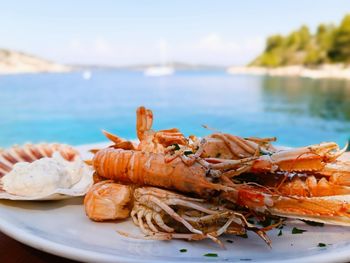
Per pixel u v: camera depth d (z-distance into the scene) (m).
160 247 0.20
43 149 0.34
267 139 0.27
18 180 0.25
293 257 0.18
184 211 0.23
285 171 0.23
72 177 0.29
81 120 2.02
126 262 0.16
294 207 0.21
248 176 0.24
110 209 0.23
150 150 0.26
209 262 0.17
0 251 0.20
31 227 0.20
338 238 0.20
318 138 1.70
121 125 1.94
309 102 2.45
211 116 2.12
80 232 0.21
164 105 2.41
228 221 0.21
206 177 0.22
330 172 0.23
